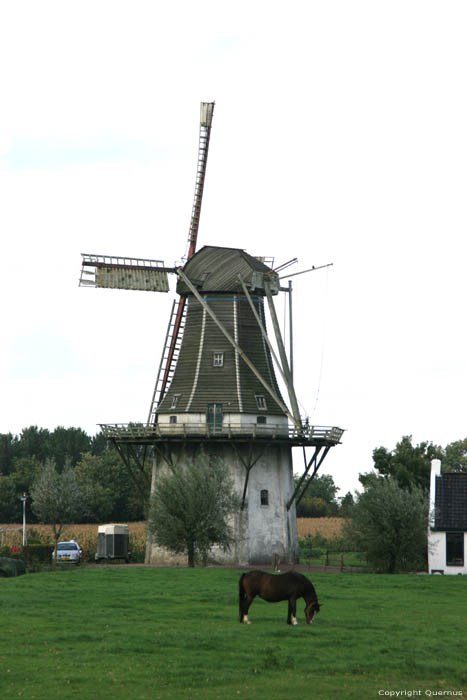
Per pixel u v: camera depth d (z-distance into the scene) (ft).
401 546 168.45
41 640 76.69
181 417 195.83
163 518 165.37
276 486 199.21
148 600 102.73
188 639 77.15
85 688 61.16
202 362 199.21
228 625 86.12
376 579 134.41
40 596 105.40
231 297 202.18
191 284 200.54
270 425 195.00
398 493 170.40
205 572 141.08
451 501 173.99
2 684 61.93
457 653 75.15
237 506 173.37
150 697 59.21
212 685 62.75
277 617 91.86
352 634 82.12
